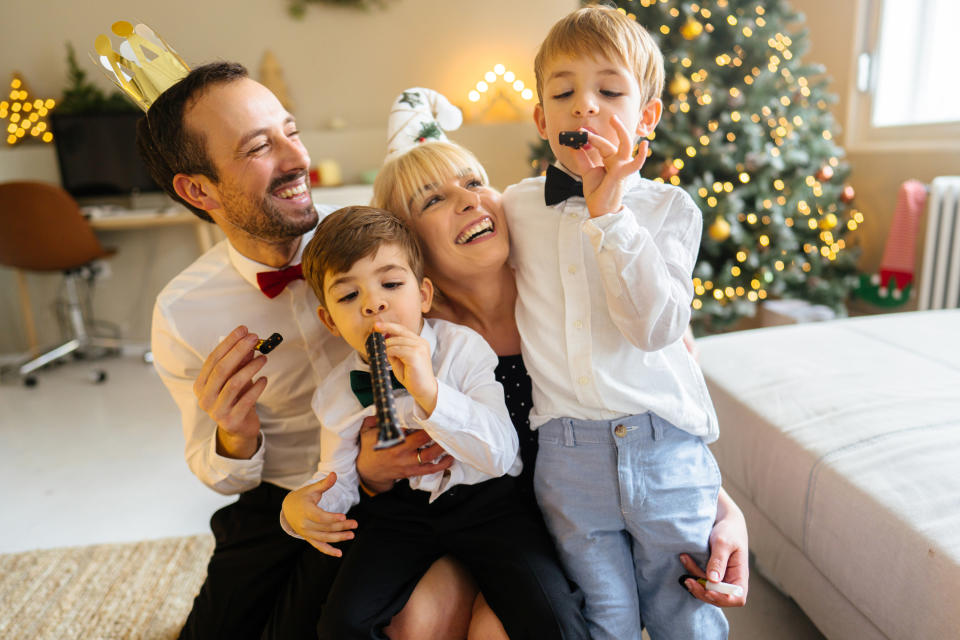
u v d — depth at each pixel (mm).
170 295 1249
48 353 3855
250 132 1066
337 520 962
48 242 3572
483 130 4379
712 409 1084
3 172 4094
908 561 1051
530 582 949
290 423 1288
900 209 2914
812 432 1367
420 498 1071
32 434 2969
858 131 3508
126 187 4102
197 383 1046
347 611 927
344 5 4242
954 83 2980
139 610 1702
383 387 727
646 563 1039
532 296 1086
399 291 978
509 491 1084
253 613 1161
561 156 1029
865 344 1718
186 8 4160
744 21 2834
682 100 2777
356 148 4391
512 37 4410
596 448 1023
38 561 1943
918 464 1192
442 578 1025
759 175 2814
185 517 2188
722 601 941
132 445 2781
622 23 997
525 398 1149
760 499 1473
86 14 4078
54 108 4078
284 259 1227
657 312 921
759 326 3377
